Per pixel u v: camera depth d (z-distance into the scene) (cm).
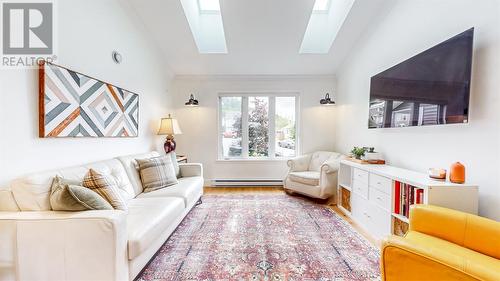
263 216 286
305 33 361
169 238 225
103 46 239
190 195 261
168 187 266
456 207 163
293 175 369
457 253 125
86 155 216
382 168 241
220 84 438
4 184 149
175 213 211
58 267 135
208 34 373
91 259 134
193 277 168
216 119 440
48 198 149
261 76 434
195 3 344
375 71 303
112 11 254
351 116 372
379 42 293
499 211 156
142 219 172
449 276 99
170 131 352
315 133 439
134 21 297
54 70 179
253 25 312
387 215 210
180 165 336
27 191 144
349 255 198
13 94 154
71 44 198
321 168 330
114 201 170
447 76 183
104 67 241
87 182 167
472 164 173
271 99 450
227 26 314
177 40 349
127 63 284
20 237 133
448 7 195
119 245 137
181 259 191
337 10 329
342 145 407
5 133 149
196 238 227
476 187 162
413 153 234
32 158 165
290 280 165
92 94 220
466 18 179
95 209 148
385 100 266
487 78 163
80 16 208
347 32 330
